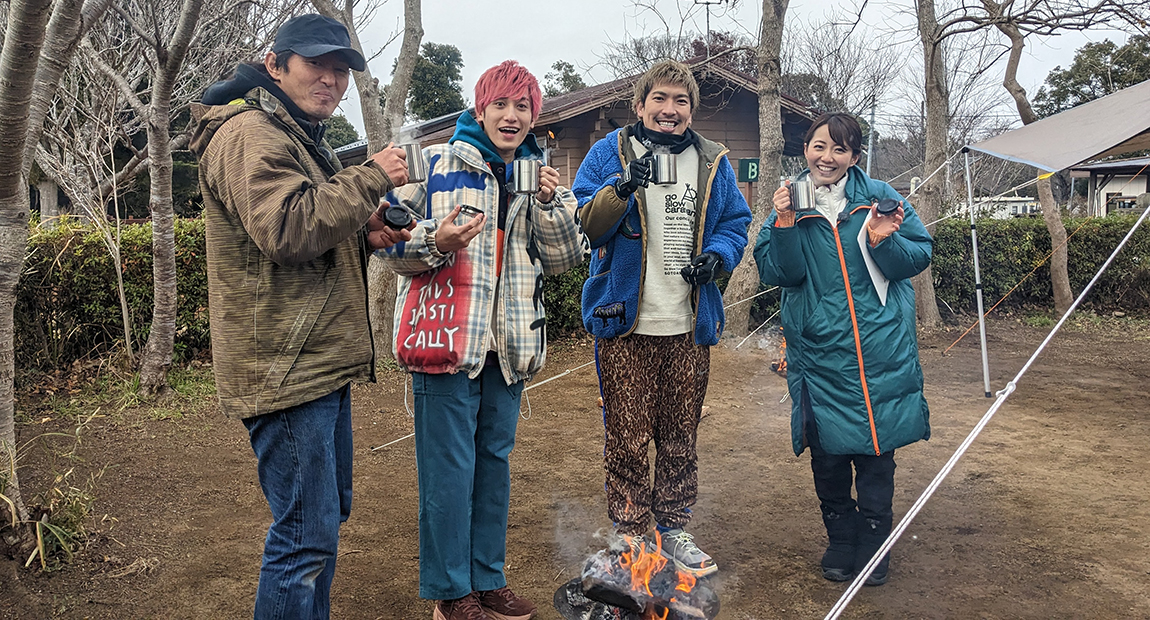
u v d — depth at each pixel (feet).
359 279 7.55
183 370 23.24
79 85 24.47
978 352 30.25
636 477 10.46
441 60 92.99
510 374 9.17
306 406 7.01
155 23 17.15
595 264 10.78
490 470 9.38
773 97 30.14
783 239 10.05
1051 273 39.45
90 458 15.75
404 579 10.73
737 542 11.93
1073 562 11.06
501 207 9.25
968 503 13.57
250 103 7.04
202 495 13.87
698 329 10.42
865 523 10.41
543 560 11.37
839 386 10.00
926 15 32.27
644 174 9.46
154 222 19.56
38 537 10.42
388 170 7.00
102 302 22.98
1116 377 25.41
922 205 33.94
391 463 16.07
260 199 6.42
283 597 6.93
